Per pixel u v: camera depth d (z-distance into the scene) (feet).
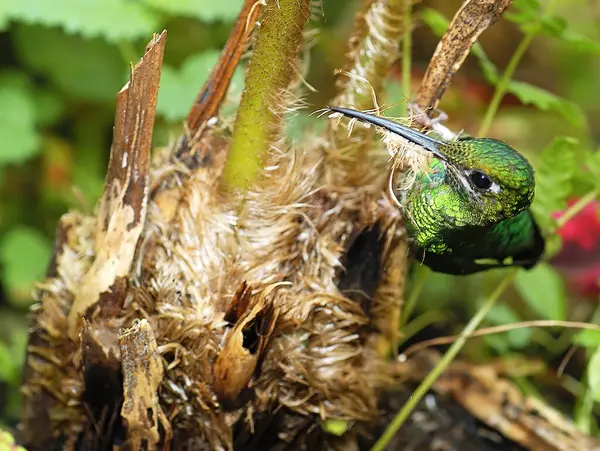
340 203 1.95
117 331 1.91
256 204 1.93
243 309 1.89
